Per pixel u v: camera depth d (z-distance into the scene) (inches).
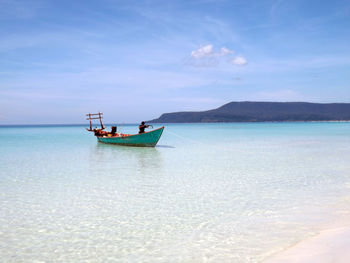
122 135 1258.0
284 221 294.7
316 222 287.7
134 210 343.9
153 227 289.4
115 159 804.0
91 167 665.6
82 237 267.9
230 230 276.2
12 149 1109.1
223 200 380.2
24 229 288.2
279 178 517.7
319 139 1571.1
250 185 466.6
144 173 585.3
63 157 854.5
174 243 251.6
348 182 472.7
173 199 388.8
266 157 818.8
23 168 654.5
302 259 201.9
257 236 259.3
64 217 322.0
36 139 1766.7
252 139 1632.6
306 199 374.9
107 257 229.8
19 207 358.9
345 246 213.6
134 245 249.9
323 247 218.1
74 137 2011.6
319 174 548.4
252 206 350.9
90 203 374.0
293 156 829.8
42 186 473.1
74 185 479.2
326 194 398.0
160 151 1011.9
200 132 2753.4
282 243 241.3
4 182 505.7
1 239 264.7
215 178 526.6
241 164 692.7
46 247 248.4
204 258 222.7
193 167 654.5
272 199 379.9
